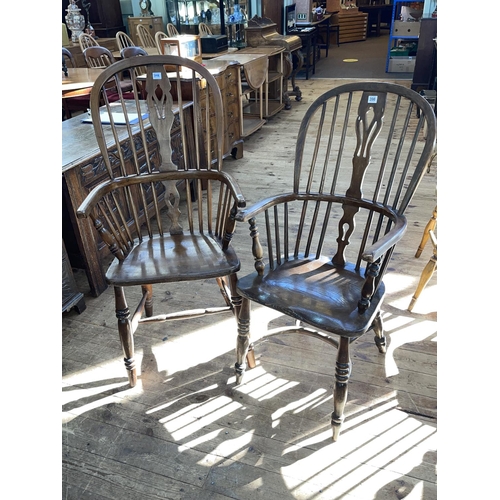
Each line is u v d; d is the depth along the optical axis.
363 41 10.12
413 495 1.18
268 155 3.79
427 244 2.33
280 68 4.89
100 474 1.28
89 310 1.95
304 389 1.53
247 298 1.33
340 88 1.34
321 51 8.95
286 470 1.26
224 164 3.62
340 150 1.39
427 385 1.51
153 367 1.64
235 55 4.35
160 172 1.57
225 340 1.76
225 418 1.43
